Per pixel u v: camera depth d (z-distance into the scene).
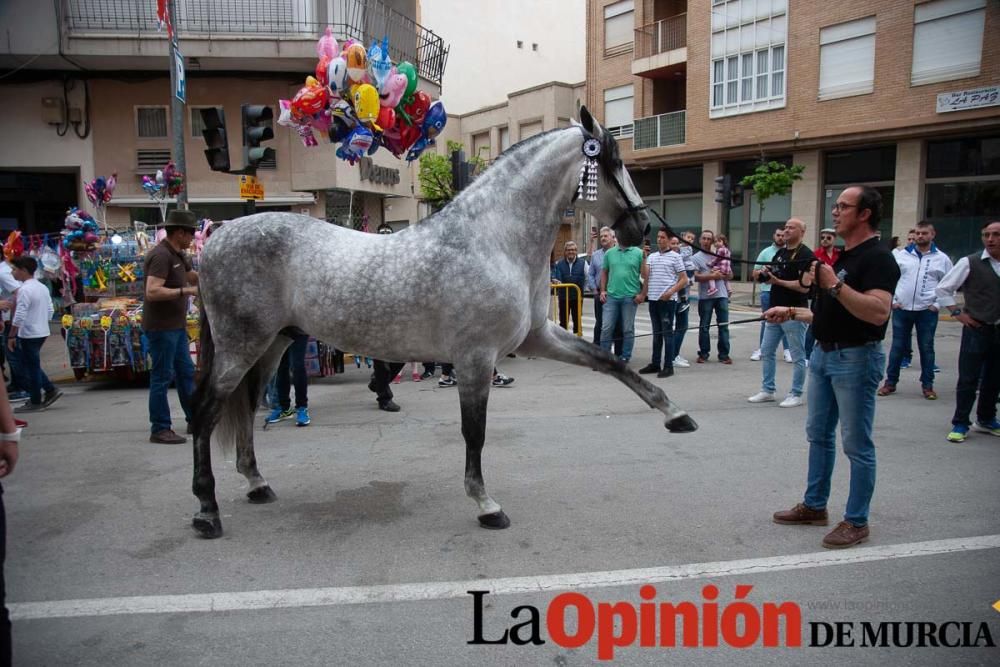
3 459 2.61
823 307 4.01
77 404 8.48
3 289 8.20
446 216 4.27
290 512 4.68
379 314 4.17
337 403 8.17
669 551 3.97
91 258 9.68
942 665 2.90
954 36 18.41
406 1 19.75
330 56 5.07
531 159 4.32
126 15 15.29
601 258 10.68
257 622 3.28
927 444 6.02
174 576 3.76
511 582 3.63
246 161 8.87
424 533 4.29
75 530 4.41
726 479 5.20
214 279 4.36
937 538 4.11
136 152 16.67
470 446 4.29
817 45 21.08
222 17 15.64
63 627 3.25
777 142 22.33
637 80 27.17
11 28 14.87
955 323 14.68
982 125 18.08
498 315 4.16
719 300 10.52
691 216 26.44
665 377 9.48
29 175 17.06
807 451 5.89
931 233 7.66
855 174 21.55
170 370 6.43
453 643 3.09
